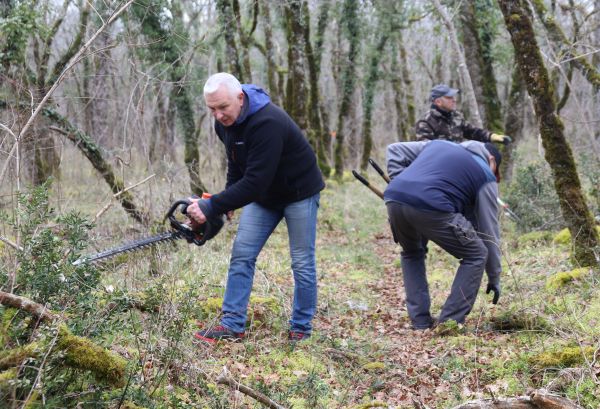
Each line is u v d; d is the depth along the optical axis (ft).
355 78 55.26
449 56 73.51
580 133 45.83
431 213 16.35
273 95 53.72
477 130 26.68
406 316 19.07
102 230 22.12
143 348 12.07
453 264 25.82
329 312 19.04
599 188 26.99
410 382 13.38
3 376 8.20
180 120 34.65
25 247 10.45
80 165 31.04
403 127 75.31
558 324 15.39
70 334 9.30
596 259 18.79
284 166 15.14
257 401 11.46
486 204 16.89
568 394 11.78
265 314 16.98
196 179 31.45
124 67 28.40
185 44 31.58
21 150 16.62
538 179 30.19
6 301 9.45
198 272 19.44
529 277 21.06
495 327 16.58
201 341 14.01
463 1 41.01
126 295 11.26
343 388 13.17
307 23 51.90
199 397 11.08
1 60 20.51
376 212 40.98
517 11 19.03
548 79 19.11
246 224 15.60
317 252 29.68
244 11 51.70
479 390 12.73
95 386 9.62
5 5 22.17
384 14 53.52
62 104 24.11
